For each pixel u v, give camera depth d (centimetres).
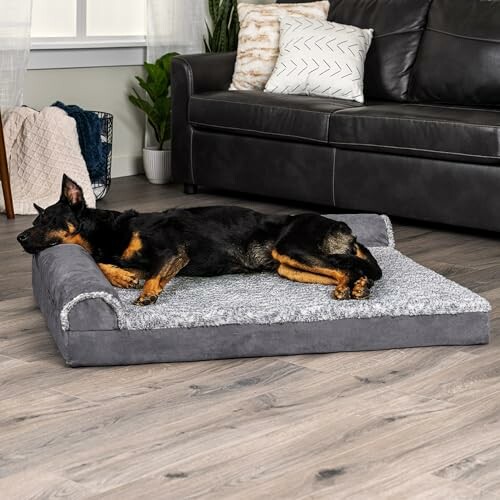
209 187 668
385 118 573
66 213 453
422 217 573
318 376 412
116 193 648
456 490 352
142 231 448
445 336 432
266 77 642
